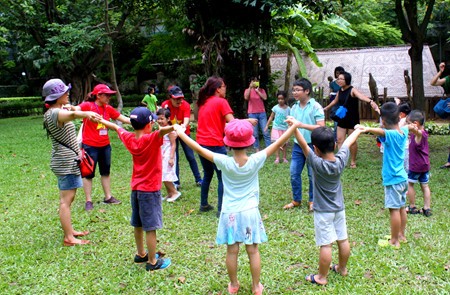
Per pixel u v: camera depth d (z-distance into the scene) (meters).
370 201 5.22
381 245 3.82
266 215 4.82
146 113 3.45
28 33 18.08
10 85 31.25
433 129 10.35
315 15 9.12
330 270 3.44
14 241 4.36
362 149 8.75
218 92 4.87
